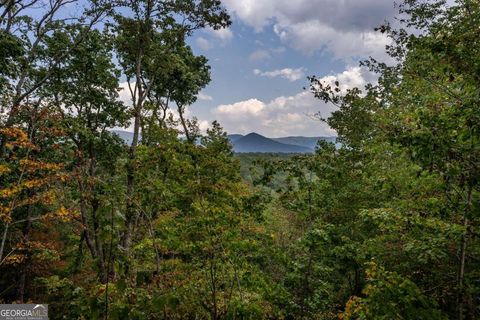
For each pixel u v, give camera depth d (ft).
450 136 14.25
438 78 19.39
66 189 40.42
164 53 59.41
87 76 58.85
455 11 20.84
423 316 14.39
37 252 55.57
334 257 31.94
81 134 54.39
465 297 16.25
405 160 23.79
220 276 23.97
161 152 25.68
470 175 13.67
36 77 56.18
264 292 25.13
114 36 57.47
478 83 14.39
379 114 31.45
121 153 59.06
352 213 33.24
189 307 18.74
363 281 39.42
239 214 25.55
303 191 28.96
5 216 33.35
